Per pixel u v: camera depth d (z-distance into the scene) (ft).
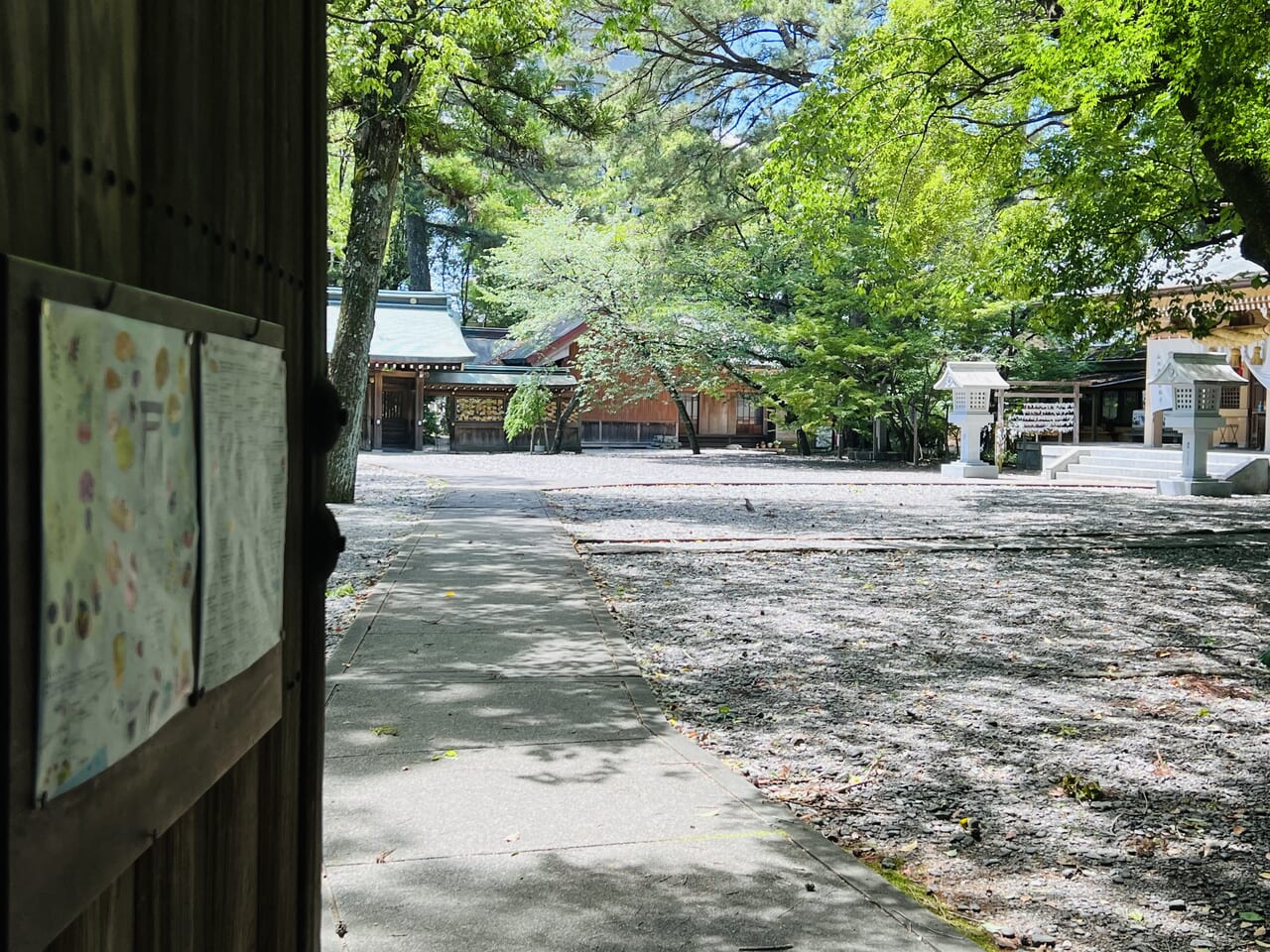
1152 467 73.10
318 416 6.18
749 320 100.89
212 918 4.45
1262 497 60.59
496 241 146.72
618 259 103.40
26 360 2.73
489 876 10.02
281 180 5.52
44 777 2.83
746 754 15.15
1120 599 27.99
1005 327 99.96
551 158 64.59
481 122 60.08
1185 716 17.37
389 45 44.88
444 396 119.34
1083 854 11.78
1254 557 35.55
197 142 4.26
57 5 3.10
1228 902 10.60
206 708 4.14
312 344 6.17
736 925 9.11
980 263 54.54
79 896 3.05
